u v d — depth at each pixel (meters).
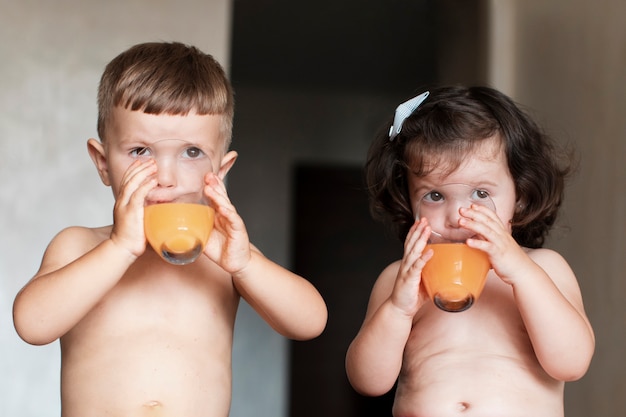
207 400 1.88
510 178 2.05
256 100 6.73
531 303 1.81
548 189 2.16
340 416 6.71
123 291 1.91
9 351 3.55
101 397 1.84
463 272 1.73
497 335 1.98
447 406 1.93
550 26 3.48
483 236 1.75
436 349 1.99
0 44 3.73
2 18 3.74
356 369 1.97
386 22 5.46
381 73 6.38
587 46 3.14
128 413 1.82
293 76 6.50
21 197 3.65
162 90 1.83
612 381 2.82
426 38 5.69
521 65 3.78
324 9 5.32
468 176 2.00
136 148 1.86
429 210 1.85
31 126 3.70
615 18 2.94
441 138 2.00
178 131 1.85
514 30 3.88
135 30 3.78
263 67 6.34
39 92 3.72
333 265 6.92
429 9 5.20
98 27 3.77
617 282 2.81
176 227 1.64
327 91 6.76
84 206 3.67
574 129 3.22
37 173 3.67
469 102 2.09
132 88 1.84
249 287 1.83
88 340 1.88
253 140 6.70
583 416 3.04
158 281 1.93
